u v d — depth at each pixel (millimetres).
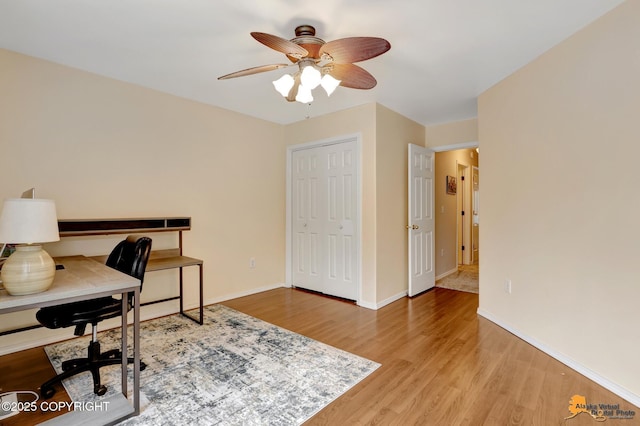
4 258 2014
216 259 3680
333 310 3432
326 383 1975
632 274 1790
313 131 4105
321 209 4102
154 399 1801
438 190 5105
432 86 3047
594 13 1921
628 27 1797
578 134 2123
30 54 2438
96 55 2457
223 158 3734
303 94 2104
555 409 1716
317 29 2078
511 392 1879
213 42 2262
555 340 2311
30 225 1457
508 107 2814
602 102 1956
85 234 2592
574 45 2143
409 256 3959
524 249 2631
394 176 3828
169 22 2010
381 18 1958
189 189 3422
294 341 2607
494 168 3023
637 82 1758
